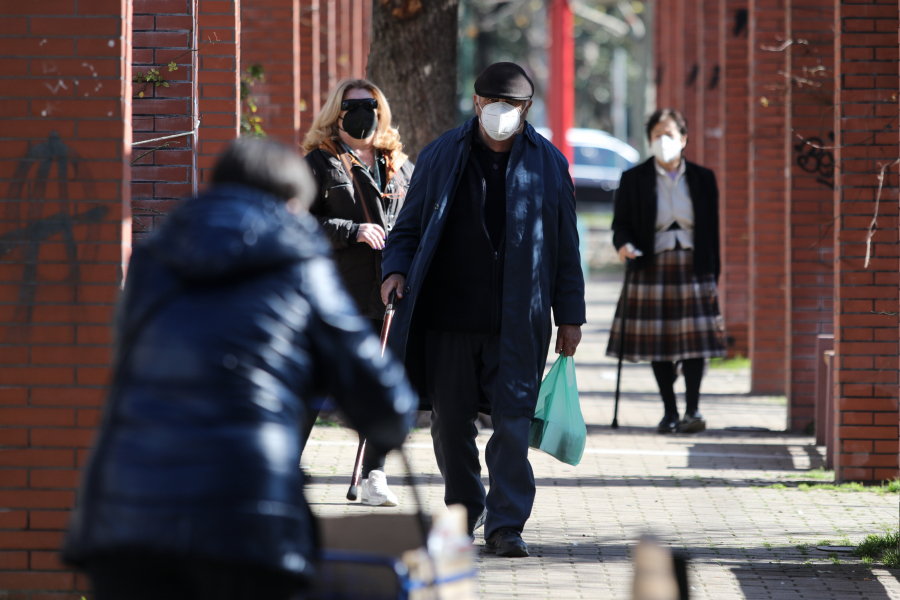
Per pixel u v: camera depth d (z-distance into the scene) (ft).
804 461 94.07
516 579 57.88
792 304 110.42
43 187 50.78
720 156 166.30
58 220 50.75
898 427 82.99
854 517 73.72
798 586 58.34
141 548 28.58
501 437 62.34
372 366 32.09
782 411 122.42
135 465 29.09
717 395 134.00
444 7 110.93
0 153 50.65
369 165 74.59
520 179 63.31
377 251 72.95
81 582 51.21
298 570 29.86
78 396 51.01
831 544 66.69
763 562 62.75
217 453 29.12
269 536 29.22
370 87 73.72
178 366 29.81
